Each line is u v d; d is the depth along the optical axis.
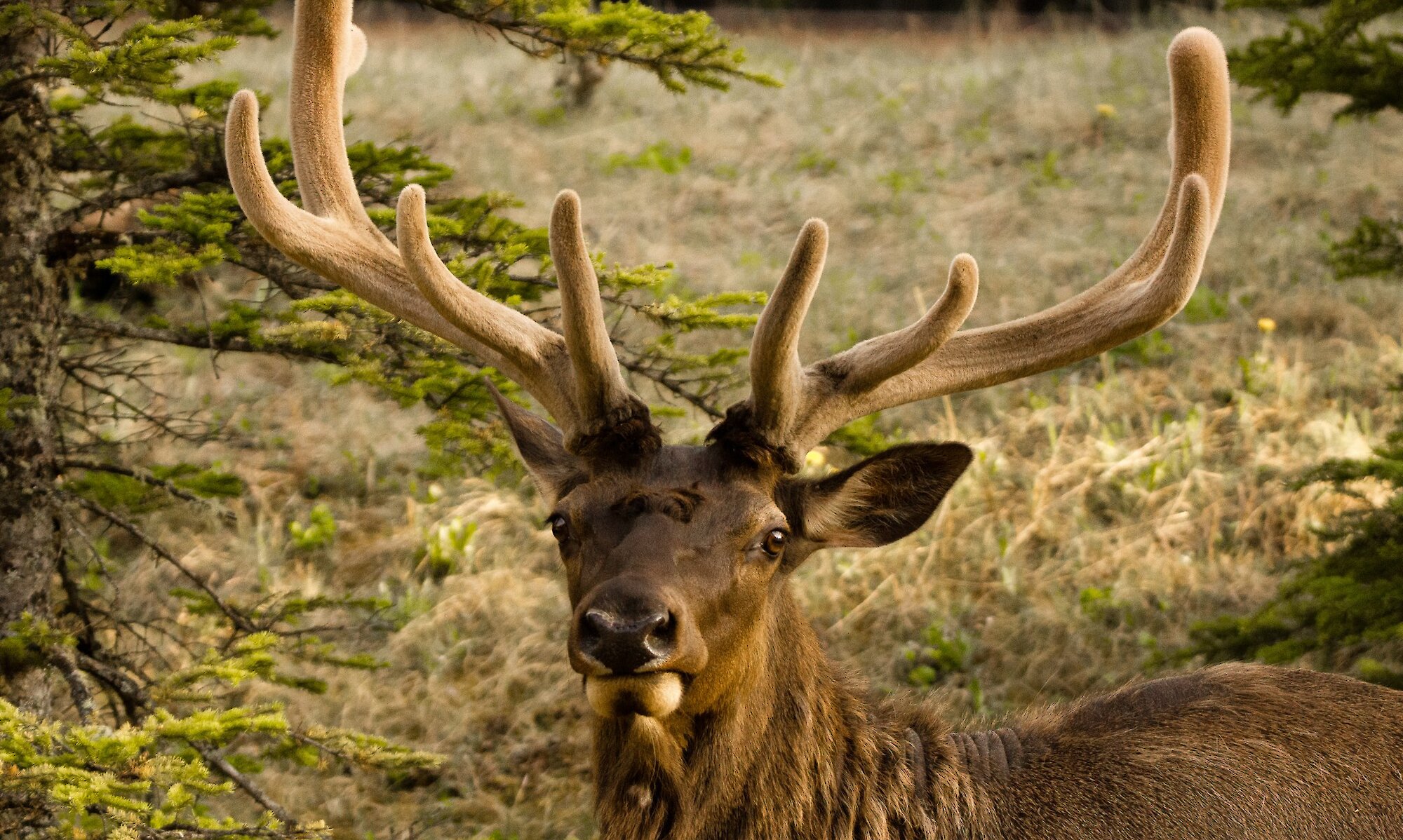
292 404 17.67
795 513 7.11
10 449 8.84
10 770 6.80
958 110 26.88
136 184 9.31
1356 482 14.27
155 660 12.32
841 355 7.22
